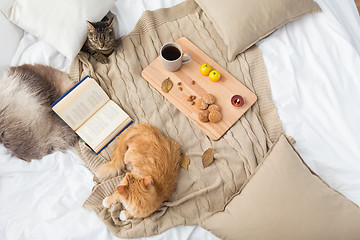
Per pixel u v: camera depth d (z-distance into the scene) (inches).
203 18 51.4
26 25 46.4
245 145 43.4
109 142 44.8
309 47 46.8
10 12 46.8
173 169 42.1
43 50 47.8
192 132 45.6
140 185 39.2
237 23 45.9
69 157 44.0
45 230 38.6
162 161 41.6
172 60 45.7
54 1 45.7
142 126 44.2
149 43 50.1
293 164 37.8
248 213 36.8
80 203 41.4
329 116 43.3
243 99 45.0
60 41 46.0
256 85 47.1
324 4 48.5
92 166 43.2
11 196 40.8
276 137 44.1
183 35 50.9
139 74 48.8
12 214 40.0
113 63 48.8
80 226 39.4
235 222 37.2
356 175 40.2
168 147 42.7
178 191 42.7
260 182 38.1
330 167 40.9
